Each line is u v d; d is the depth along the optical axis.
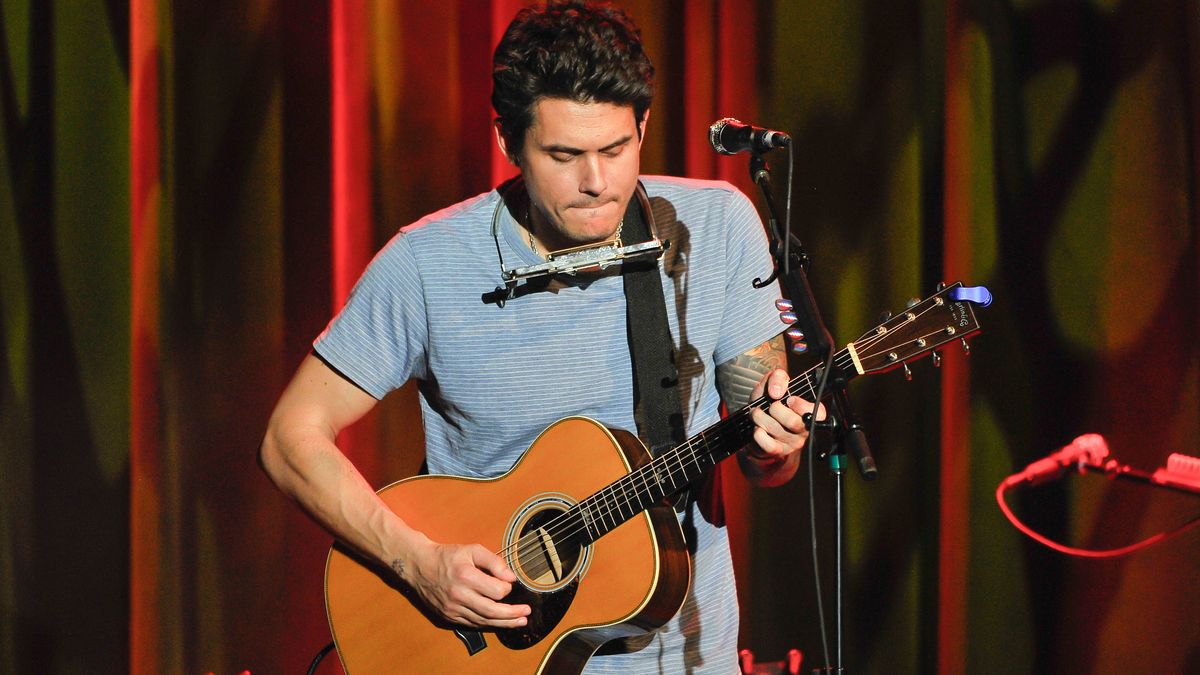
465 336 7.05
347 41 11.78
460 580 6.82
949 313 6.29
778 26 12.39
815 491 12.52
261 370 11.88
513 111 6.33
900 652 12.52
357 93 11.83
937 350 6.31
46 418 11.73
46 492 11.73
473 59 12.06
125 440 11.79
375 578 7.41
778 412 6.19
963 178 12.30
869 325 12.48
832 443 6.05
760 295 7.18
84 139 11.67
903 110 12.45
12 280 11.66
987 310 12.30
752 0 12.35
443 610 6.96
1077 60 12.20
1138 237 12.09
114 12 11.68
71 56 11.65
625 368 7.07
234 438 11.87
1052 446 12.27
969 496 12.35
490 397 7.11
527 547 7.05
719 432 6.66
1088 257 12.21
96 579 11.78
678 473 6.78
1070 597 12.20
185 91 11.73
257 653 11.93
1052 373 12.28
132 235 11.62
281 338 11.91
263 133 11.82
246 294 11.84
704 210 7.18
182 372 11.78
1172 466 10.21
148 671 11.69
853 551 12.54
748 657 11.54
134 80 11.54
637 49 6.33
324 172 11.93
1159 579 11.95
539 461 7.14
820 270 12.50
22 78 11.62
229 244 11.81
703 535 7.12
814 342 5.88
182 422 11.78
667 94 12.30
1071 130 12.23
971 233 12.31
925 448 12.51
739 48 12.36
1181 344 11.99
